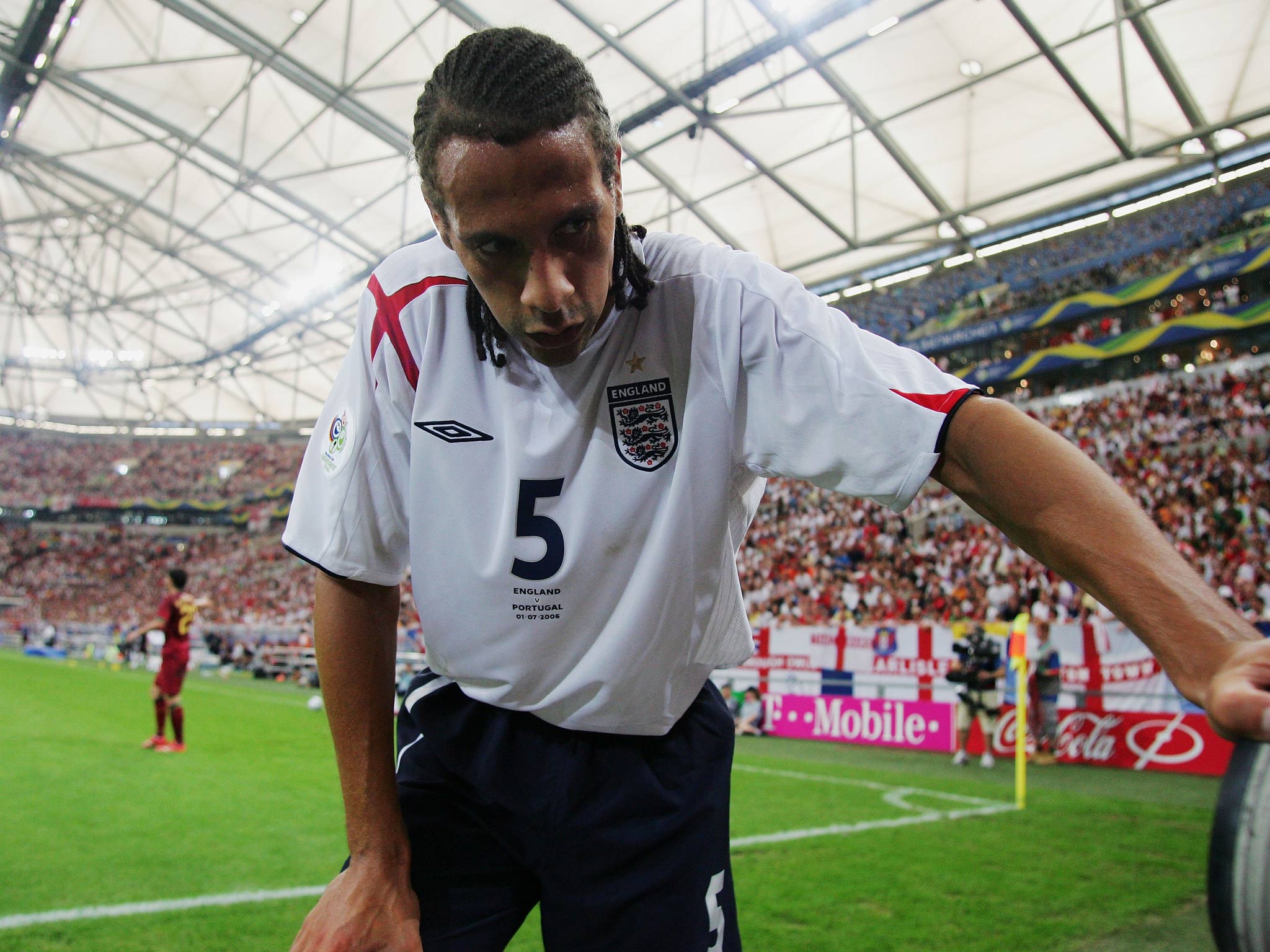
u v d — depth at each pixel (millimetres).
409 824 1207
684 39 14555
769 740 10609
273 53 17125
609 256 856
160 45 18266
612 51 15023
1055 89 14320
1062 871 4219
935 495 16219
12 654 26234
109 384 39125
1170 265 16344
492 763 1157
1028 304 18203
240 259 26875
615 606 1065
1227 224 15672
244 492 37812
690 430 1018
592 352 1015
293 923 3336
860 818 5605
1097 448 16000
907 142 16078
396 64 16766
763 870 4266
